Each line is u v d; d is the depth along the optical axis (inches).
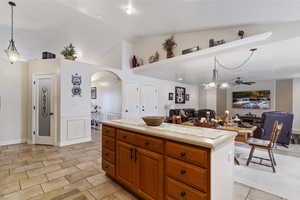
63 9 131.6
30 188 79.9
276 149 149.9
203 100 358.6
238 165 112.7
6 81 157.9
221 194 54.4
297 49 120.2
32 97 162.1
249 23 107.1
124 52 210.5
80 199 71.6
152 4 97.4
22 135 167.5
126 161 75.6
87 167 105.7
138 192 69.1
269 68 179.5
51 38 177.5
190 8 96.5
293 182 88.5
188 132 62.0
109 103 237.1
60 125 154.4
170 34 164.1
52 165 108.5
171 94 293.1
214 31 131.8
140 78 234.1
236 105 304.5
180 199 53.5
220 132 62.7
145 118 77.0
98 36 189.0
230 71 198.4
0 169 101.5
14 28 149.7
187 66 174.1
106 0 99.1
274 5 77.8
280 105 261.1
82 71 171.0
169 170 57.1
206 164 47.6
